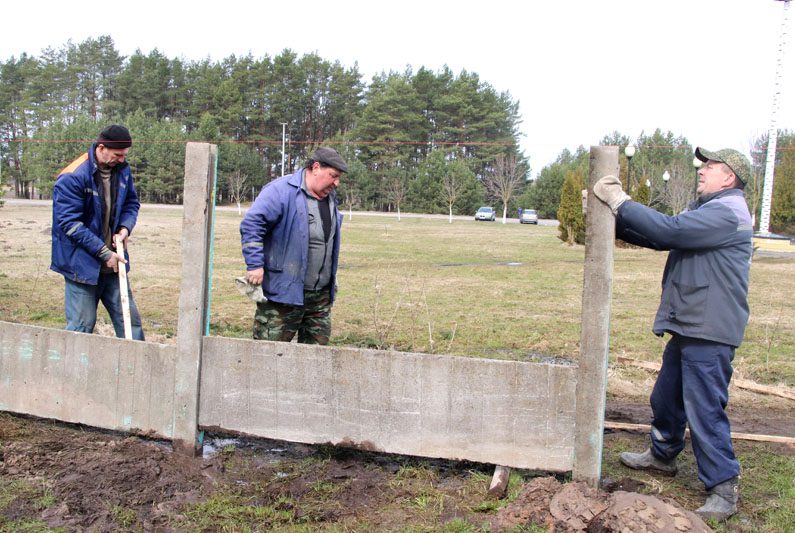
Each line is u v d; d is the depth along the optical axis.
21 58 71.62
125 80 67.00
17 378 4.30
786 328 9.12
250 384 3.80
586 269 3.25
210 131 57.81
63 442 3.96
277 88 66.38
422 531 3.03
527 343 7.55
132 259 15.25
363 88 73.38
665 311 3.38
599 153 3.17
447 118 69.56
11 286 10.15
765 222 26.16
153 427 3.95
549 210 65.50
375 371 3.64
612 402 5.37
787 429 4.77
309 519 3.14
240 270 14.20
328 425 3.73
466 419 3.53
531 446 3.45
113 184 4.64
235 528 3.03
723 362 3.22
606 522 2.90
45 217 28.03
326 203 4.35
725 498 3.24
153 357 3.90
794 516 3.25
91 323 4.66
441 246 24.48
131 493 3.32
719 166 3.34
